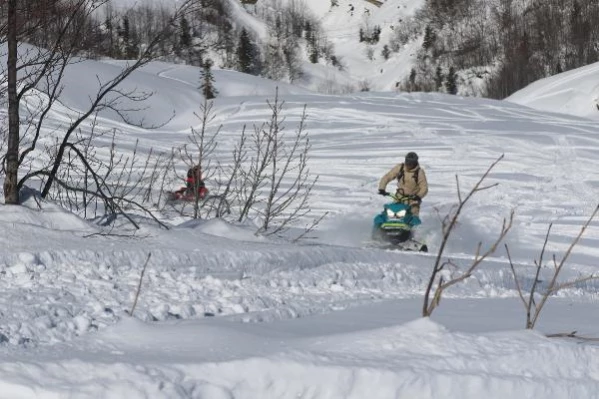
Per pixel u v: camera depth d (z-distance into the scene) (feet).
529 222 71.15
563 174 99.71
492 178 96.32
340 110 173.47
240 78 332.39
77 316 18.35
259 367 12.65
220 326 15.92
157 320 19.94
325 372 12.62
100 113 155.22
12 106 29.78
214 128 155.02
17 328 16.83
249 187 77.92
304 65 620.49
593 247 61.57
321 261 32.27
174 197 52.54
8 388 11.85
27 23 29.99
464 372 13.14
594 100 237.04
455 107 188.14
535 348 14.05
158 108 179.01
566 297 33.81
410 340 14.12
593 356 14.32
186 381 12.30
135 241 28.78
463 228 66.69
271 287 26.76
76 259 25.31
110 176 80.74
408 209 54.08
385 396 12.53
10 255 24.20
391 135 138.10
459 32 497.46
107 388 11.82
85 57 32.12
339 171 99.60
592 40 386.32
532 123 155.84
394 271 33.45
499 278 37.55
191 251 28.32
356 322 19.19
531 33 422.41
